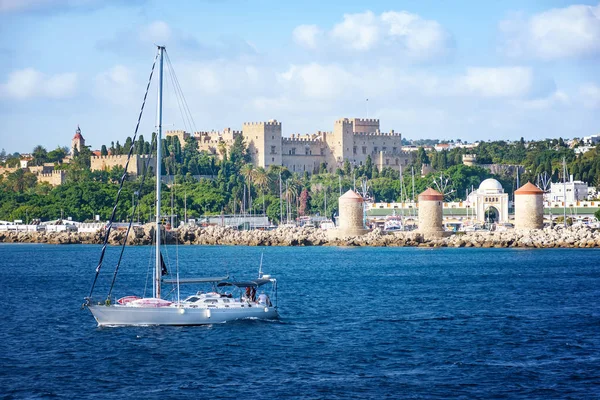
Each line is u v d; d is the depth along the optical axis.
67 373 93.25
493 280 185.12
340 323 122.56
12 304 146.50
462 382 88.88
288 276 197.62
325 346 106.06
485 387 87.06
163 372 93.44
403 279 188.75
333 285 175.62
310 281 184.38
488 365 95.88
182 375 92.12
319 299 150.75
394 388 86.81
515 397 83.81
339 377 91.06
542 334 113.62
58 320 126.56
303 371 93.56
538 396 84.12
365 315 130.62
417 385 87.88
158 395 84.88
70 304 145.88
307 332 114.94
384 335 113.31
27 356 101.50
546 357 99.56
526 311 134.50
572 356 100.06
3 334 115.19
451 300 149.12
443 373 92.50
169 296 154.38
